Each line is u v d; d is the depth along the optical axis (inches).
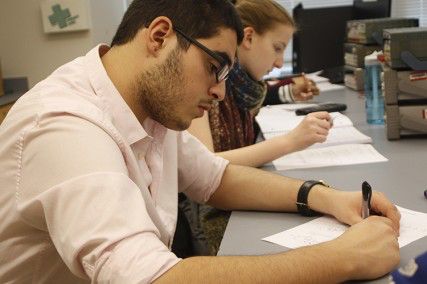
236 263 29.7
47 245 35.2
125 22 40.2
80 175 30.1
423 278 18.3
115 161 31.7
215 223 61.5
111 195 29.5
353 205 41.4
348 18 135.7
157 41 37.8
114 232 28.7
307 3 164.9
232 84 71.8
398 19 105.2
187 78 37.7
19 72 125.1
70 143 31.3
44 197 30.6
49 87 37.0
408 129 67.4
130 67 39.2
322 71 136.4
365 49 106.7
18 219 33.9
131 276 27.7
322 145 67.6
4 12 122.5
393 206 40.2
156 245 29.3
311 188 45.6
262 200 48.2
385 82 66.8
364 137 68.7
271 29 73.1
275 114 91.0
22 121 33.6
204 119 65.1
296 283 29.8
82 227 29.0
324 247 32.2
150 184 43.1
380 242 33.3
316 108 89.7
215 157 53.6
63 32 121.8
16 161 33.1
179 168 52.0
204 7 37.7
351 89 113.8
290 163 61.2
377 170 55.7
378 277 32.1
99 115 34.6
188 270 28.7
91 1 122.3
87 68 39.6
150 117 41.7
